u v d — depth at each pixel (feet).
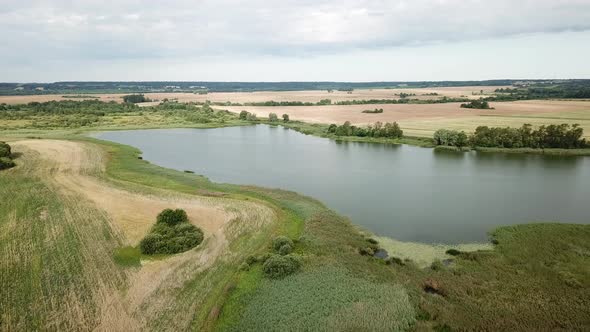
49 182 198.70
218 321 88.89
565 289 98.07
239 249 123.95
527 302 93.30
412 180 215.10
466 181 211.82
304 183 209.87
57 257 117.50
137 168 236.02
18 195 176.24
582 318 86.48
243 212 156.87
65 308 91.91
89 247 124.47
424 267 114.01
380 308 92.53
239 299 97.35
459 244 130.00
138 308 92.43
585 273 105.19
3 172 216.13
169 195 179.63
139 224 143.95
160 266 112.78
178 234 129.39
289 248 121.08
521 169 238.68
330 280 105.50
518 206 168.35
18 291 98.99
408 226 146.30
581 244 123.85
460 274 107.55
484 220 151.84
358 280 105.40
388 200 178.70
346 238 132.26
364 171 237.86
